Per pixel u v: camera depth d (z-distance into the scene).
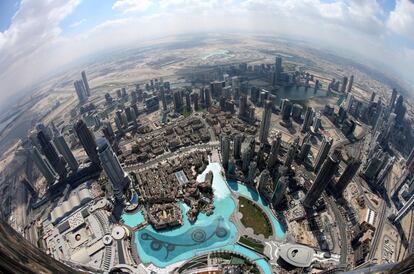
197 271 197.75
